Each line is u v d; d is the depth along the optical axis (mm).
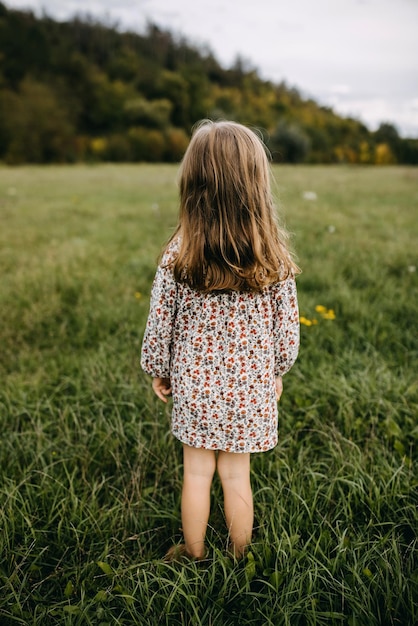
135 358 3271
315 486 2090
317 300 4285
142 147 49250
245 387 1724
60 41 73625
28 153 42406
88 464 2291
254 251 1602
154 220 8492
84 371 3115
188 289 1682
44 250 6055
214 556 1779
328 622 1592
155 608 1644
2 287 4617
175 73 78312
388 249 5867
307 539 1923
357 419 2521
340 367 3129
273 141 47719
